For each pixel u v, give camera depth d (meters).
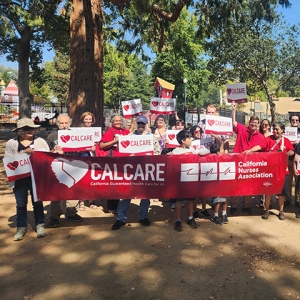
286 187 6.11
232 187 5.88
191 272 4.19
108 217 6.25
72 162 5.40
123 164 5.55
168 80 42.25
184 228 5.70
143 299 3.62
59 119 5.78
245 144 6.51
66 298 3.63
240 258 4.59
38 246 4.93
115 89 50.31
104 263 4.41
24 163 5.12
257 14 17.34
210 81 21.78
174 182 5.66
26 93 24.14
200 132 6.67
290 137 7.18
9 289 3.81
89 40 9.02
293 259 4.59
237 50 18.16
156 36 13.16
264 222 6.05
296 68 18.22
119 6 11.33
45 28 20.33
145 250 4.81
